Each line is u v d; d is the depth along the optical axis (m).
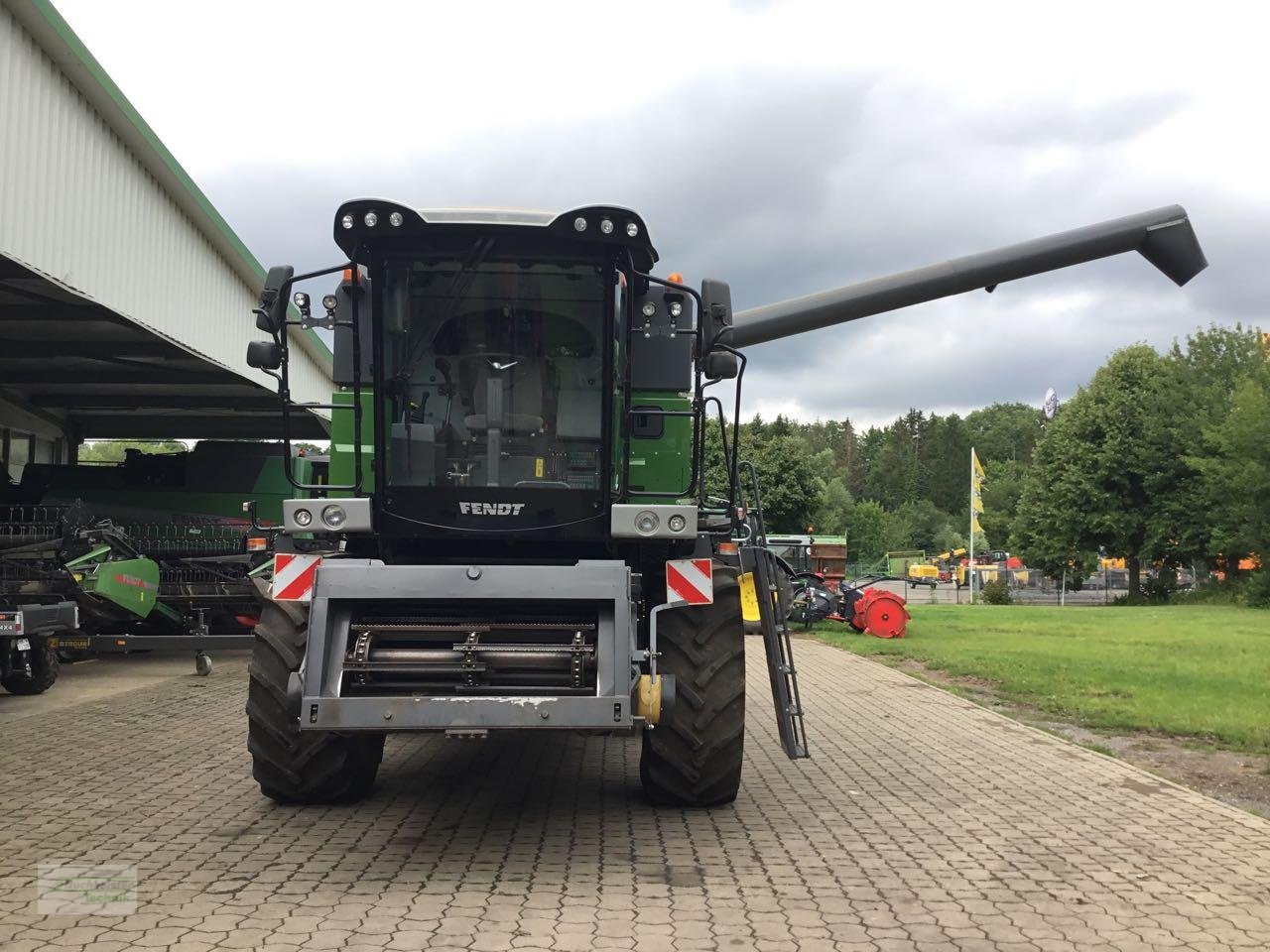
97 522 13.80
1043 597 56.50
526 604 5.93
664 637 6.54
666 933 4.40
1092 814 6.64
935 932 4.46
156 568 13.70
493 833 6.05
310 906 4.69
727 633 6.58
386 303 6.35
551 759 8.44
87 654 14.74
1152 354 48.03
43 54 11.02
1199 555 45.78
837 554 34.09
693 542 6.48
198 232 15.73
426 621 5.85
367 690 5.63
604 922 4.53
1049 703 11.36
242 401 21.39
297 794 6.52
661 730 6.41
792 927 4.50
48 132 11.20
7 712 10.72
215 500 16.41
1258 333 46.66
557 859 5.54
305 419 22.88
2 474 16.61
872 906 4.80
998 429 153.75
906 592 51.59
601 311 6.38
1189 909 4.79
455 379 6.40
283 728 6.38
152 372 19.16
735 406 6.48
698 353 6.34
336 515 6.17
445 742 9.24
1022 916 4.68
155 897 4.79
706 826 6.27
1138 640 19.78
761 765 8.28
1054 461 48.88
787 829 6.21
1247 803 7.10
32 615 11.31
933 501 135.38
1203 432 42.31
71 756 8.30
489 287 6.36
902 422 150.75
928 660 16.02
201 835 5.91
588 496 6.36
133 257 13.47
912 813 6.64
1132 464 46.66
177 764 7.98
